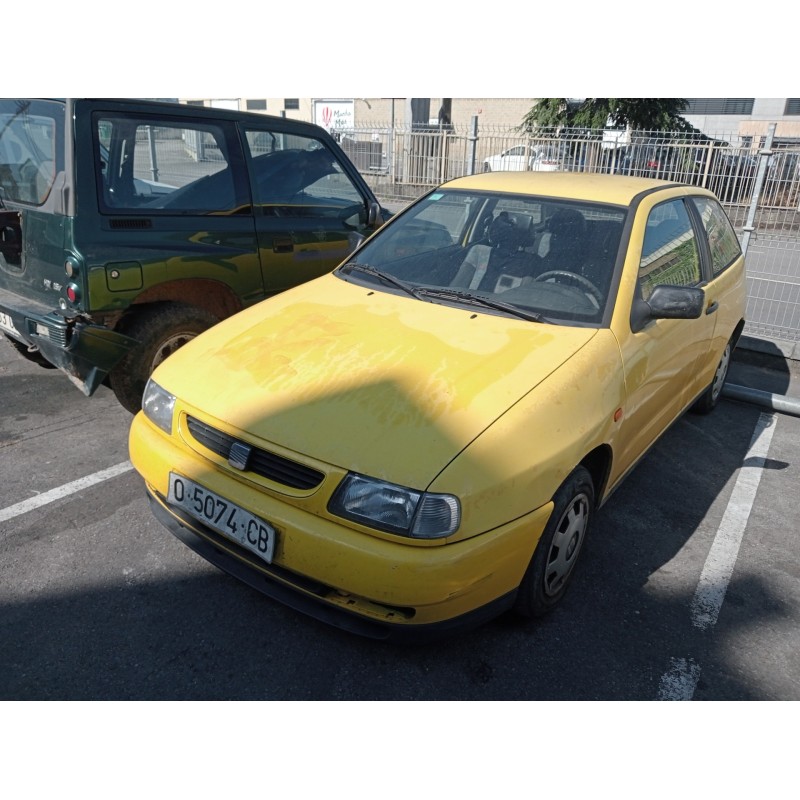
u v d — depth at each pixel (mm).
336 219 5113
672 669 2633
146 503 3504
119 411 4539
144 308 4090
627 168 8062
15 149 3971
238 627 2697
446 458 2232
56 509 3402
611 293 3037
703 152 7504
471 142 8766
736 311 4648
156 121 3992
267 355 2760
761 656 2732
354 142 10898
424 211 3789
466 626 2379
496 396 2459
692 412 5188
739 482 4145
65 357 3779
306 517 2285
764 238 6785
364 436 2309
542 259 3236
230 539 2445
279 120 4762
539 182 3695
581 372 2688
